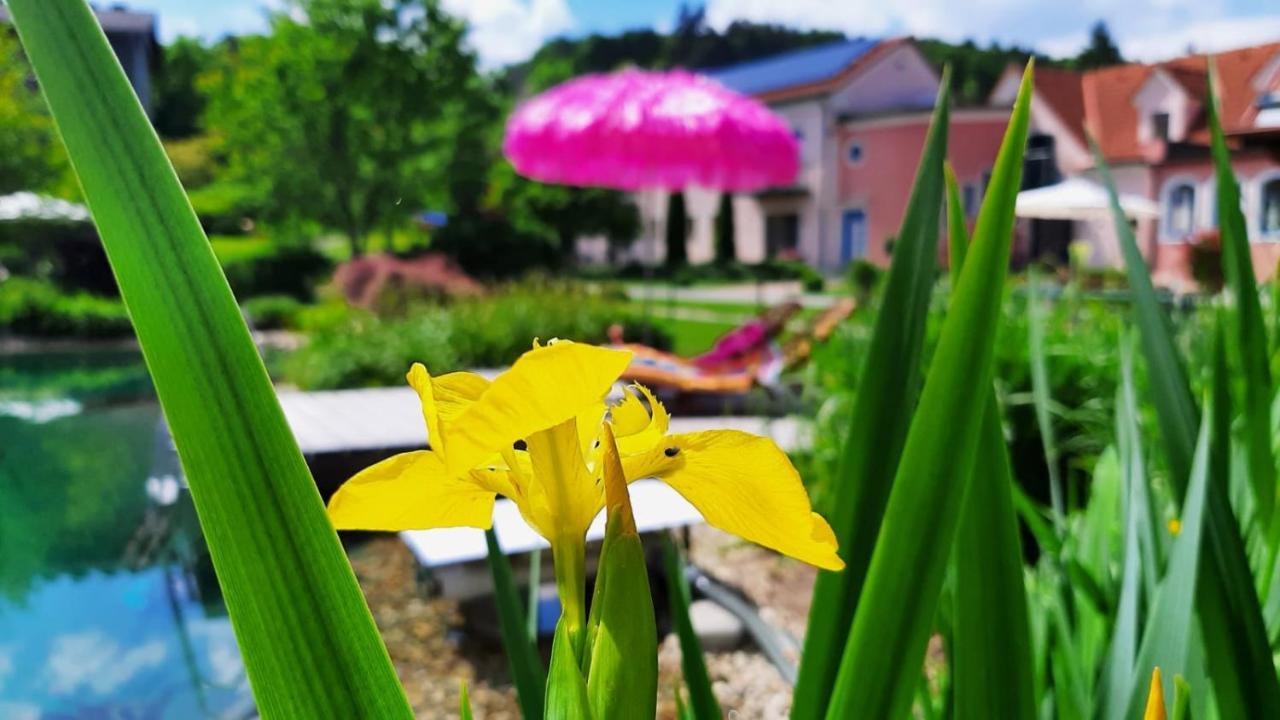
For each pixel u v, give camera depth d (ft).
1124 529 4.10
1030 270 5.58
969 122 97.40
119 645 13.34
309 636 1.63
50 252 58.08
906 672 2.39
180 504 15.84
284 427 1.61
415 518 2.20
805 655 2.85
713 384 25.21
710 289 102.32
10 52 61.26
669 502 13.46
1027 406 13.58
